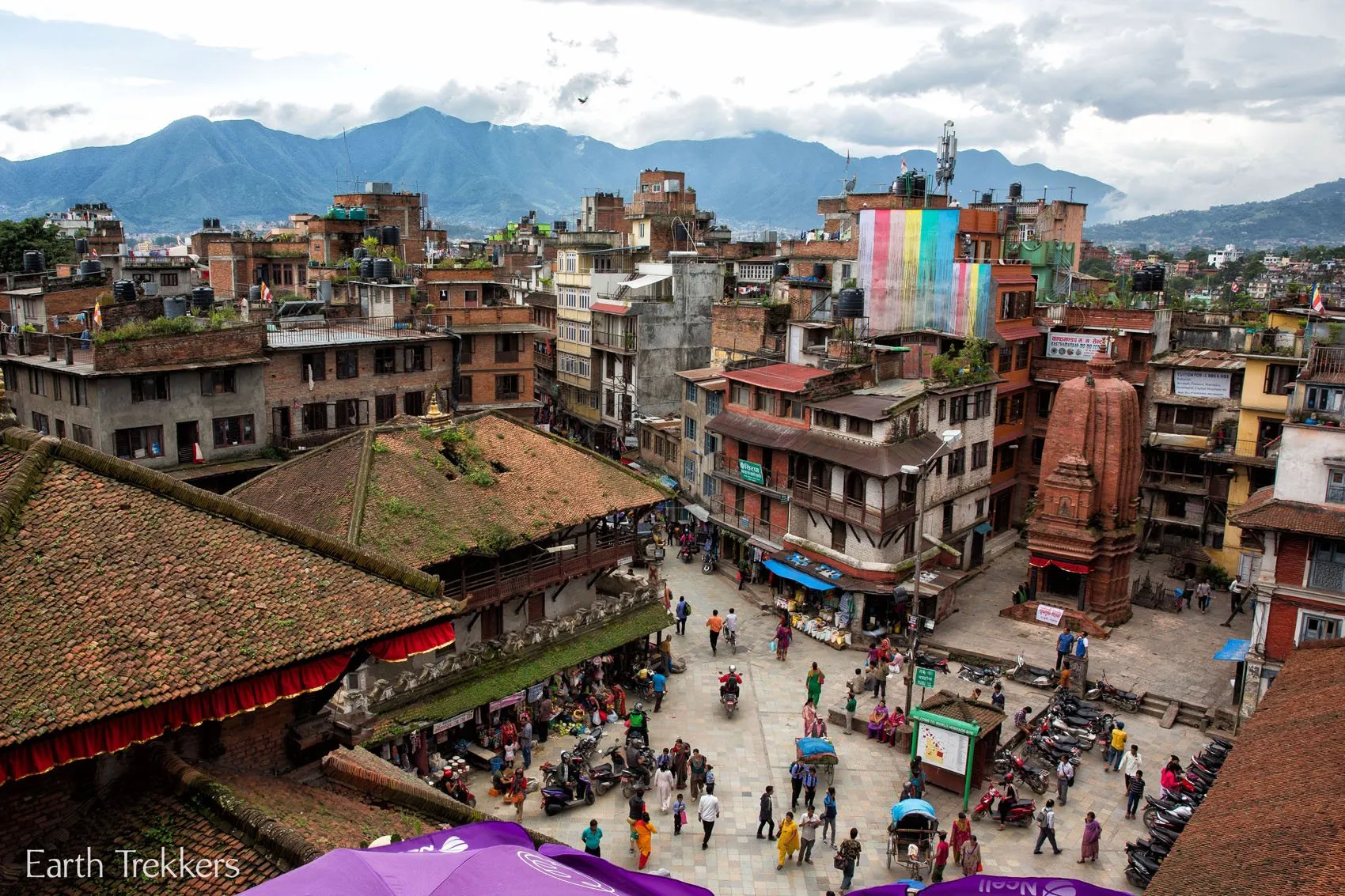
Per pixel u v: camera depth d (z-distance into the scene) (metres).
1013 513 64.69
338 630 16.16
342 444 39.56
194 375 52.31
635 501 42.12
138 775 15.62
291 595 16.45
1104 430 50.53
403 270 76.56
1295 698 28.52
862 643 48.94
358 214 94.31
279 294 87.19
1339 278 137.75
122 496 16.50
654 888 12.45
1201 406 57.88
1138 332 59.69
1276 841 20.50
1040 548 51.44
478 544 36.31
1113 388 50.56
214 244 93.25
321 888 10.33
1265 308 72.38
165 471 51.28
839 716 41.06
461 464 40.34
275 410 56.12
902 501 49.94
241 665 14.74
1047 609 50.41
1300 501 38.31
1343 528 36.59
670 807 34.31
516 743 36.91
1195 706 41.94
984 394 57.22
